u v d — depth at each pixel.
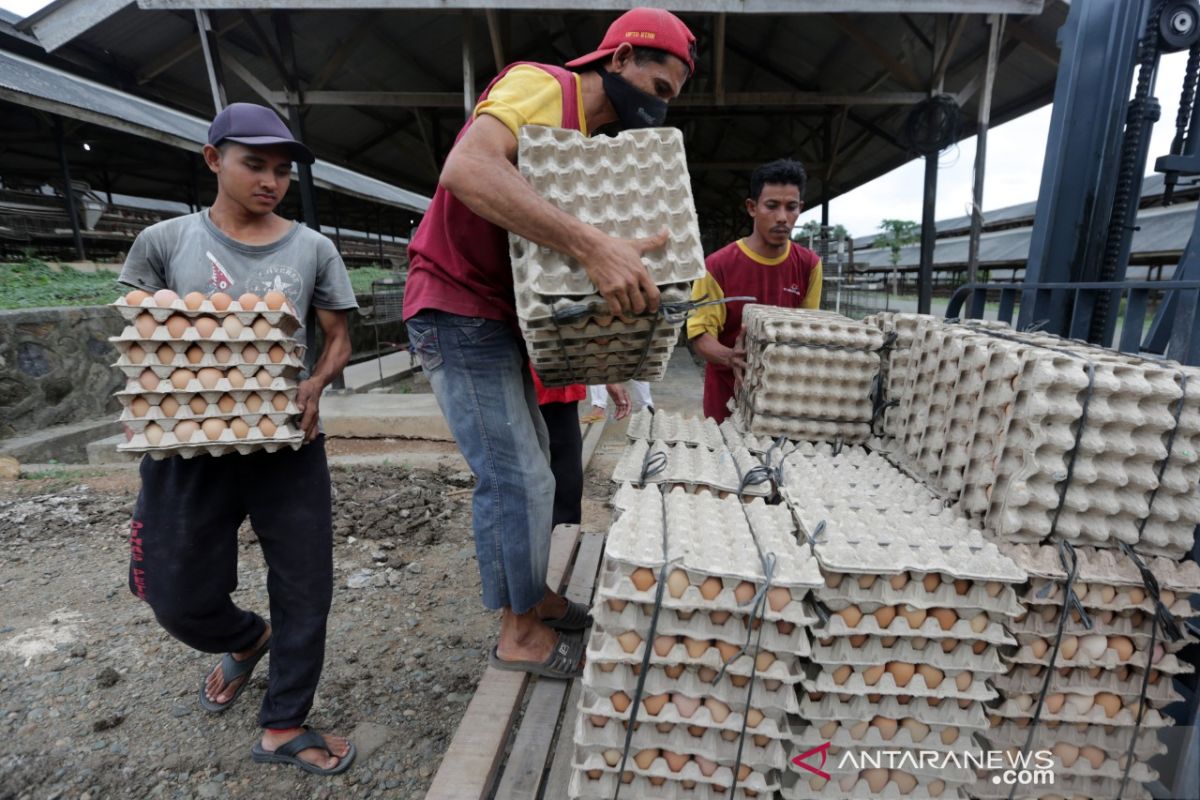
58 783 1.96
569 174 1.54
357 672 2.52
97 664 2.52
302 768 2.02
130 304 1.66
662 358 1.71
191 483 1.77
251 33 6.68
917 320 2.22
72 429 5.91
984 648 1.41
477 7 5.26
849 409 2.34
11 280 7.32
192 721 2.23
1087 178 2.39
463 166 1.42
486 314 1.80
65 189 8.89
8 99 6.52
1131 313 1.85
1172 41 2.15
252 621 2.18
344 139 9.66
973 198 5.85
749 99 6.88
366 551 3.56
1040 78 6.64
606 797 1.44
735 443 2.29
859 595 1.36
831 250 10.16
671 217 1.54
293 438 1.75
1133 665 1.46
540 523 1.91
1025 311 2.49
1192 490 1.43
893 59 6.28
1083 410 1.41
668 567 1.33
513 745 1.85
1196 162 2.15
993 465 1.58
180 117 10.45
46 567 3.31
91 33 6.12
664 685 1.39
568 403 2.89
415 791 1.97
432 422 6.11
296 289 1.86
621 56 1.62
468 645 2.71
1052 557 1.44
